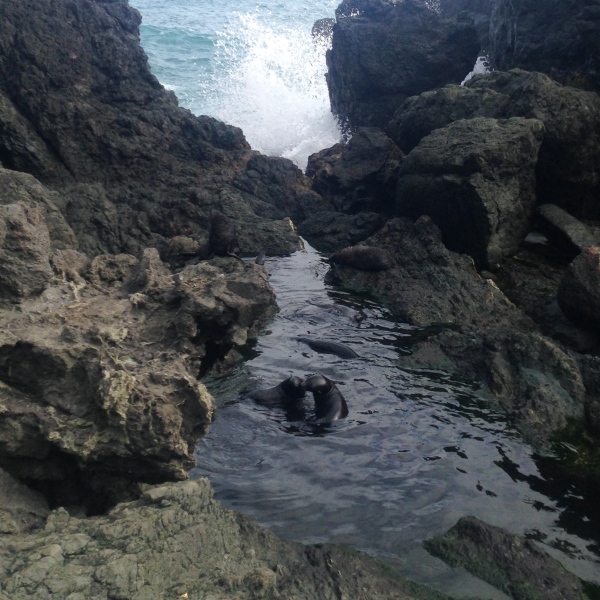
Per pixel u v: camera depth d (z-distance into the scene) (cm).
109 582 429
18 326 590
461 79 2020
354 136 1752
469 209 1291
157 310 673
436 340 1045
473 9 2662
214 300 693
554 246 1360
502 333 1043
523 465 775
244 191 1698
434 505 694
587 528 671
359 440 812
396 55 1984
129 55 1698
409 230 1381
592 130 1359
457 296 1208
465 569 599
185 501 514
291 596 506
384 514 677
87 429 537
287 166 1780
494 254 1310
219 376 953
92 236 1351
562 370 922
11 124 1484
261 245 1517
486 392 926
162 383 563
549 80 1416
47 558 432
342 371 981
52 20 1584
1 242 649
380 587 548
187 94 2608
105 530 466
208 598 451
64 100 1543
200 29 3684
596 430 844
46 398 552
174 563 473
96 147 1571
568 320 1116
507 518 680
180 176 1639
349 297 1276
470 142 1316
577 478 757
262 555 552
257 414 862
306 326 1141
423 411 881
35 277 652
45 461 553
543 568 598
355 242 1555
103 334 598
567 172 1377
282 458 771
